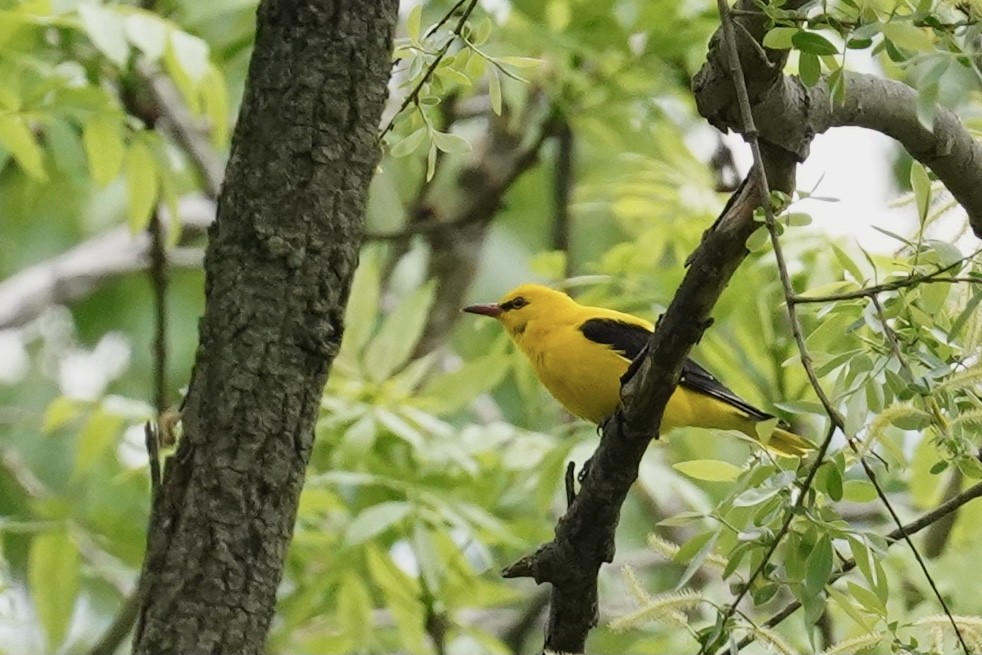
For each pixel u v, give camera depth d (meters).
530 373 13.05
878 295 5.95
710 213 11.98
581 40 12.80
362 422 10.81
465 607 11.62
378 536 11.66
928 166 6.76
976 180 6.80
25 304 15.23
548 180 18.20
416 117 6.68
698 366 11.20
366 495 11.36
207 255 5.93
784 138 6.09
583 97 13.29
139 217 11.16
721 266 5.97
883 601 5.73
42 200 16.83
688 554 6.02
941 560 10.33
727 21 5.61
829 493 5.62
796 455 6.29
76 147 10.76
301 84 5.88
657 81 13.05
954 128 6.64
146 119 12.38
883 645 6.11
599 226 17.27
